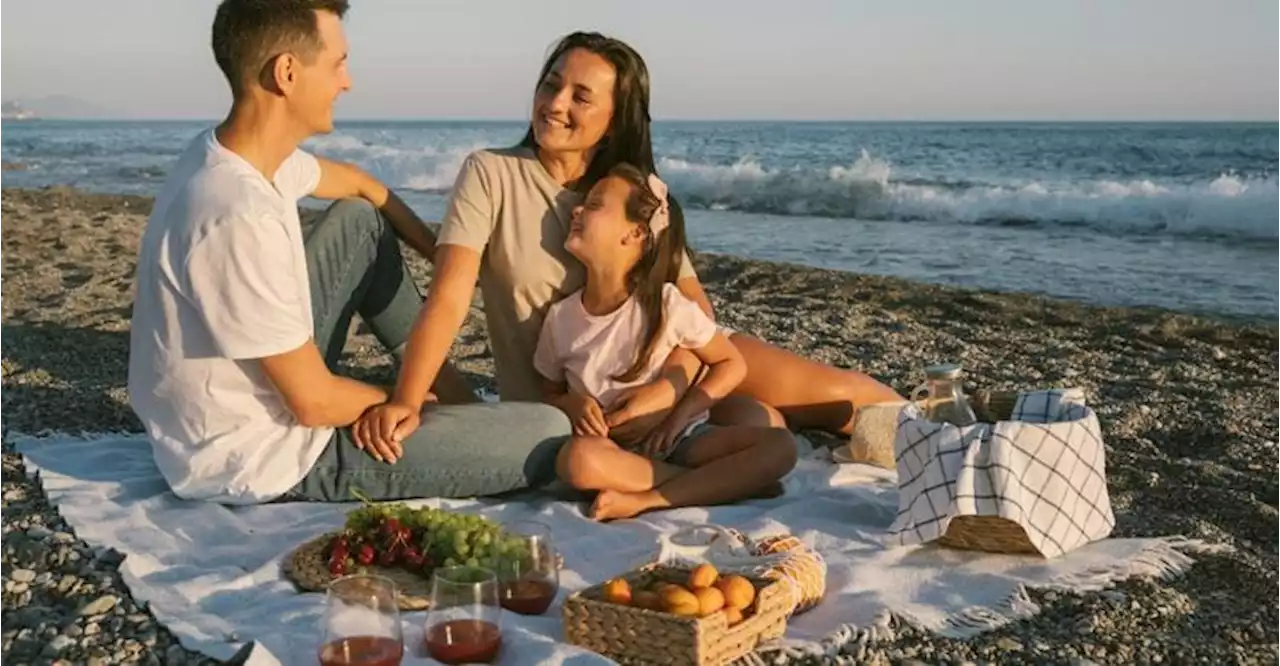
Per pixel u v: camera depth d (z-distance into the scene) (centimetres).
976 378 618
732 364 417
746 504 402
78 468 421
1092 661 291
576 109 394
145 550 343
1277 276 1043
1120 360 671
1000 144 3359
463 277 396
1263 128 4006
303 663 271
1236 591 342
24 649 287
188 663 275
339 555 322
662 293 403
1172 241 1321
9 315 738
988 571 341
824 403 472
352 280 421
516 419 388
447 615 271
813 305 841
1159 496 433
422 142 4309
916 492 354
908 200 1677
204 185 343
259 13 341
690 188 1864
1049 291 984
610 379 404
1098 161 2539
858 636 301
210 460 371
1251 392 595
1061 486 348
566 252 413
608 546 356
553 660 271
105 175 2675
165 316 356
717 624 273
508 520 377
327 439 378
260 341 346
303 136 362
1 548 347
